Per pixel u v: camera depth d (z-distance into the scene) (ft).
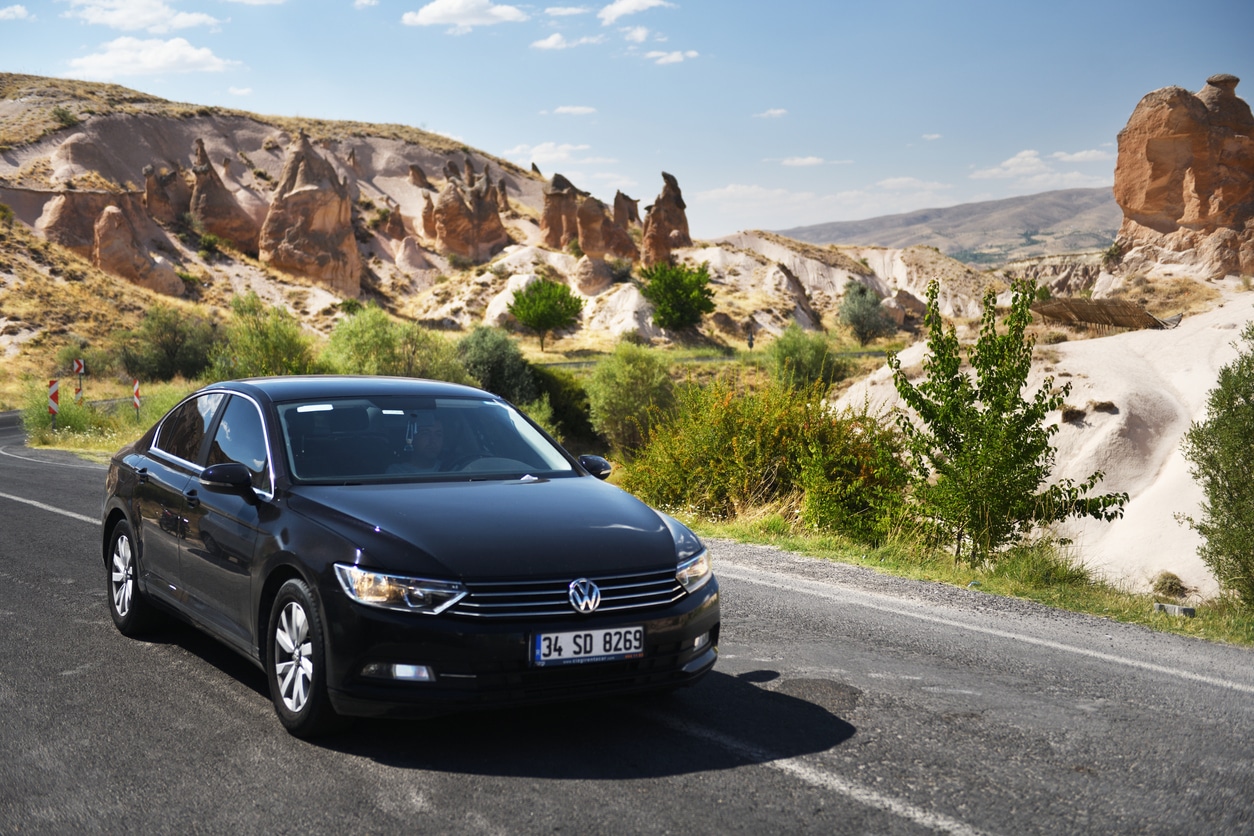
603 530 14.05
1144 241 210.18
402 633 12.48
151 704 15.39
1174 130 202.90
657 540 14.21
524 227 453.99
